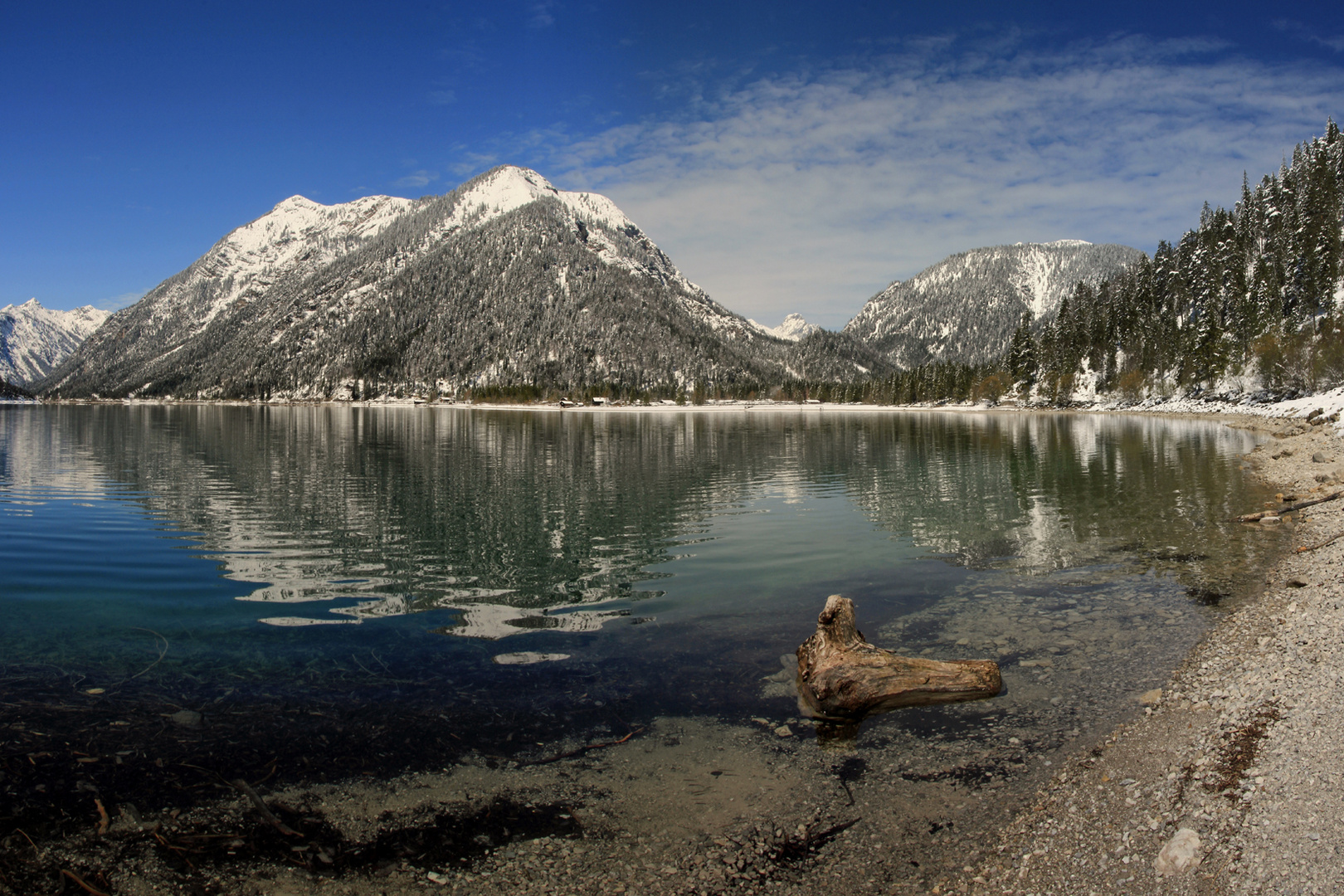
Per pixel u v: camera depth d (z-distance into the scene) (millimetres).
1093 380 149750
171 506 27203
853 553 19297
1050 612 13719
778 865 6332
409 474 38969
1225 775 7145
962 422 105812
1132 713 9125
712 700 9875
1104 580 16047
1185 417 100125
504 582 16453
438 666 11102
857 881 6121
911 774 7867
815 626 13109
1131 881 5816
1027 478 35219
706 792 7551
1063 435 69250
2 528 22609
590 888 6035
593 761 8211
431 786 7652
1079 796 7215
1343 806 6195
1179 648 11492
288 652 11672
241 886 6039
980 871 6184
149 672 10773
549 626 13117
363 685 10320
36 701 9664
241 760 8156
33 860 6363
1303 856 5664
